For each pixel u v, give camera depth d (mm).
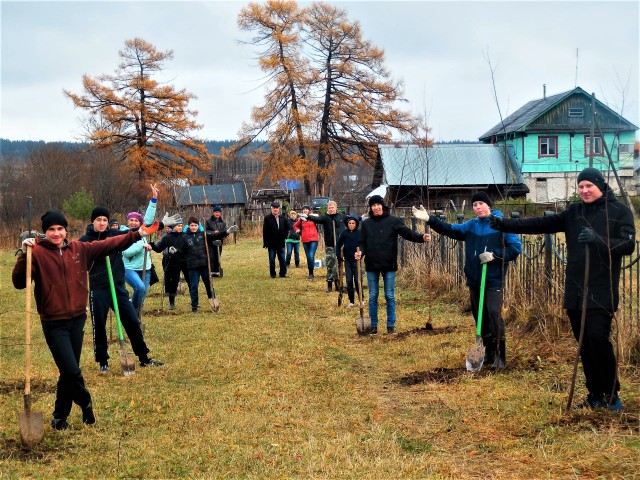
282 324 11648
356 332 10891
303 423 6348
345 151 53562
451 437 5863
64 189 41219
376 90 50625
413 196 43344
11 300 16094
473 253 8117
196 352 9625
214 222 19516
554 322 8766
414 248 16047
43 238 6312
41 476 5242
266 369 8508
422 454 5461
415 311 12312
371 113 50281
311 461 5379
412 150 44250
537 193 47281
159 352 9703
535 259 9734
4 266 24094
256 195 54562
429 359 8594
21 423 5848
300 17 49469
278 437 6016
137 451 5734
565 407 6293
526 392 6879
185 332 11195
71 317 6324
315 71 50062
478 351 7859
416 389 7359
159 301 15297
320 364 8648
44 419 6668
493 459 5309
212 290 13281
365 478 5016
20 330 11961
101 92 50750
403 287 15445
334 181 54781
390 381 7766
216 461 5488
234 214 39094
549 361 7871
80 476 5246
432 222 8281
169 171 53531
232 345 10008
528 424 5949
